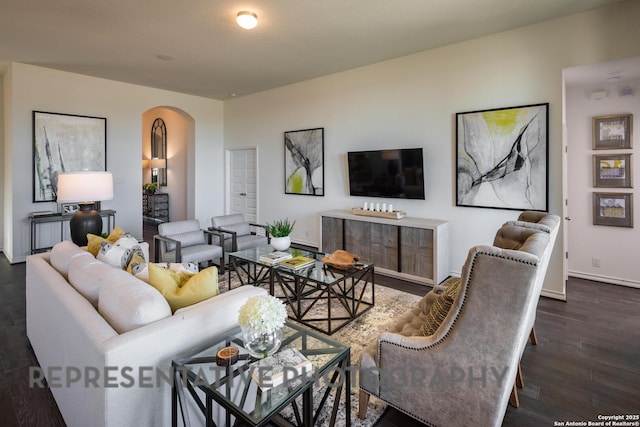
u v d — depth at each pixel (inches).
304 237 229.1
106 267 73.6
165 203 319.0
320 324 113.7
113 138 220.2
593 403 75.5
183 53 170.2
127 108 226.4
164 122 317.4
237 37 150.4
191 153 270.8
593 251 159.9
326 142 211.3
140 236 234.5
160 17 131.6
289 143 231.8
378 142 186.7
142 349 53.2
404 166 172.9
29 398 76.4
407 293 142.9
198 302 68.1
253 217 266.4
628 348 98.6
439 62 162.6
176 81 221.6
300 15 129.9
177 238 159.5
